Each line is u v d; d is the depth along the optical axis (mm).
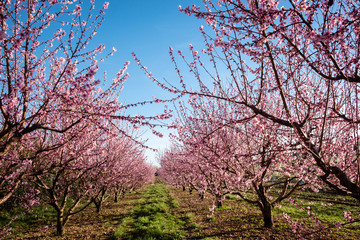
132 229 9562
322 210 10719
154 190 27141
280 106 5734
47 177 10180
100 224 10570
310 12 2658
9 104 3475
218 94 6258
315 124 4375
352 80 2990
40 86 4594
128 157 12016
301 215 9781
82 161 7379
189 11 3174
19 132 3779
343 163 4777
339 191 2967
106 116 3848
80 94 3602
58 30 4520
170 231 8758
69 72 3342
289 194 7320
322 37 2279
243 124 5531
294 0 2994
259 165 6902
